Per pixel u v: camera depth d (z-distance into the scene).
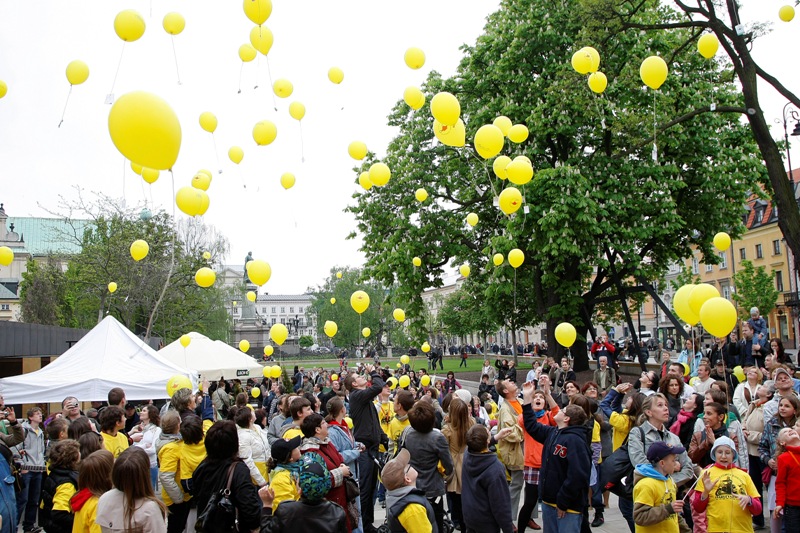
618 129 19.73
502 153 22.19
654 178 21.11
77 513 4.74
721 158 21.84
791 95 15.64
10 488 6.50
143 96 4.84
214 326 48.53
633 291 23.53
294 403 6.78
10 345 15.82
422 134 25.83
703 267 60.06
